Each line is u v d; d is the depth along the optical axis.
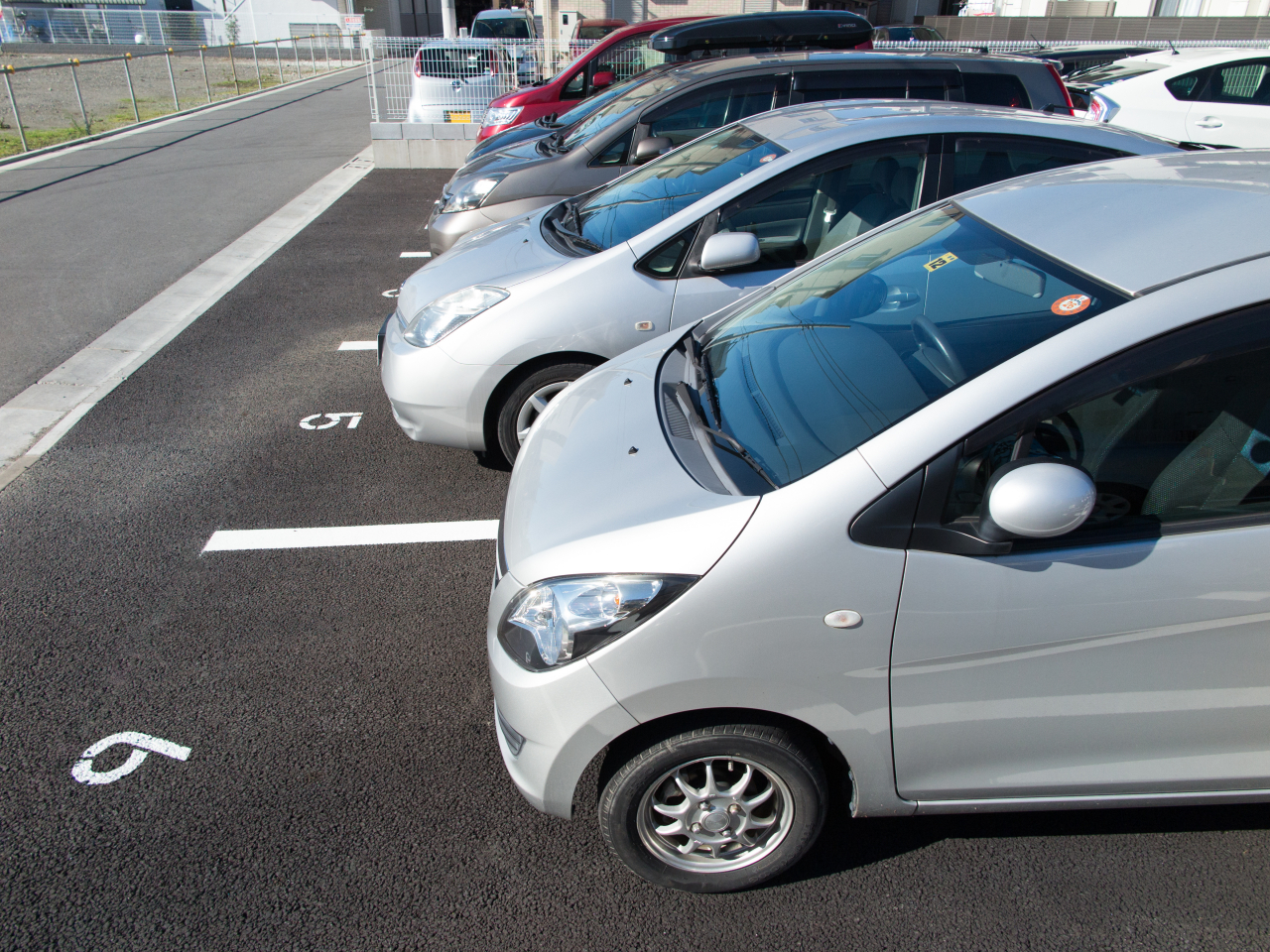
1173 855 2.38
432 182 12.07
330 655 3.20
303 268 8.15
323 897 2.27
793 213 3.99
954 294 2.34
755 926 2.20
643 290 3.95
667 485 2.16
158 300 7.17
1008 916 2.21
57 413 5.16
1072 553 1.93
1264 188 2.28
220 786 2.62
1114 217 2.33
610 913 2.23
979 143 4.02
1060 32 23.25
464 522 4.09
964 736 2.09
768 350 2.62
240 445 4.80
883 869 2.35
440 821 2.51
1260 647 2.01
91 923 2.19
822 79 6.17
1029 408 1.91
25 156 13.59
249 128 17.06
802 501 1.94
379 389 5.55
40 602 3.47
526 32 18.72
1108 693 2.05
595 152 6.70
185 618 3.39
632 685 1.97
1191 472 1.96
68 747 2.77
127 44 36.62
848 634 1.95
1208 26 22.50
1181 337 1.91
